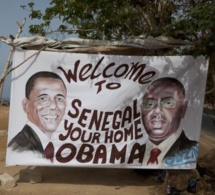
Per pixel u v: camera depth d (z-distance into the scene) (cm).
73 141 718
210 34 615
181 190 710
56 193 699
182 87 720
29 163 713
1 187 715
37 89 707
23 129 710
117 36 869
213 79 757
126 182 770
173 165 730
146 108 722
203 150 1046
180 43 695
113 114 718
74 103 713
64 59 706
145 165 729
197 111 726
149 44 705
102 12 759
